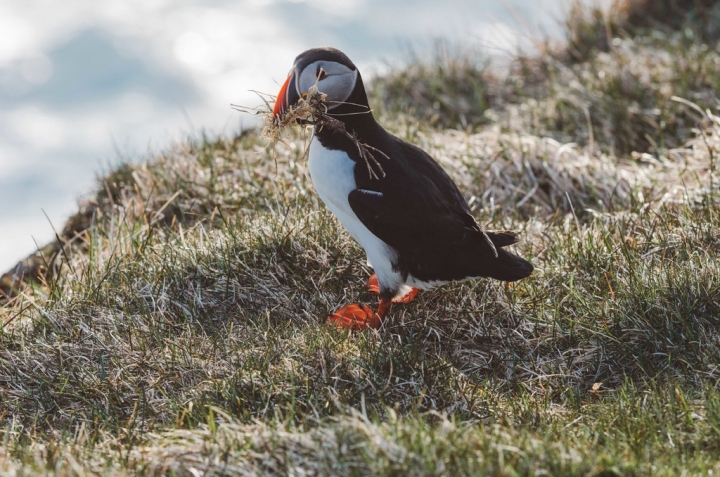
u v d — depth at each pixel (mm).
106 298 8922
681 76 14461
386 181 8203
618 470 5734
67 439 6797
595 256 9203
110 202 12297
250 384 7441
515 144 12531
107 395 7496
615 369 7949
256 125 14281
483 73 16891
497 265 8156
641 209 10617
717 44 16141
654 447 6332
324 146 8492
